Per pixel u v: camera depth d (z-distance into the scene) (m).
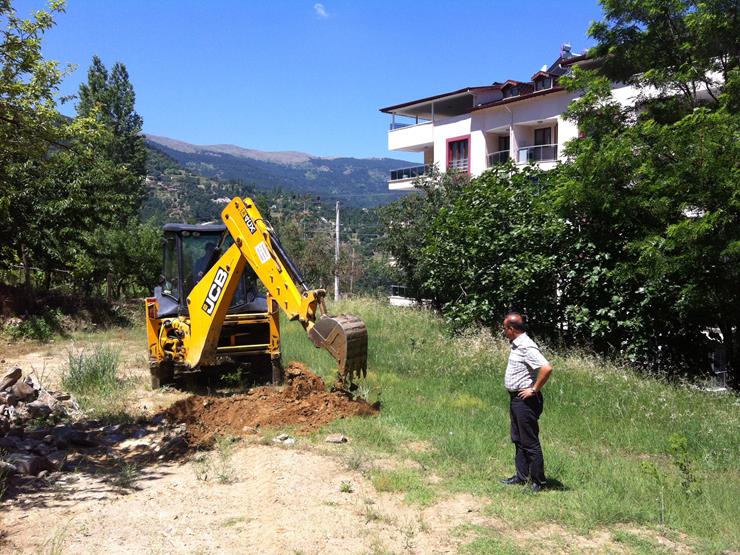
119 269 28.67
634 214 12.40
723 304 11.70
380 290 31.47
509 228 14.66
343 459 6.88
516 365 6.09
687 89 13.57
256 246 8.86
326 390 9.45
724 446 7.74
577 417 8.79
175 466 6.77
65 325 17.50
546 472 6.52
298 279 8.57
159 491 5.98
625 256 12.73
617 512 5.45
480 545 4.84
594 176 12.35
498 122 31.11
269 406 8.59
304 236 41.44
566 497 5.83
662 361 12.71
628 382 10.36
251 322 10.48
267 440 7.49
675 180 11.20
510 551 4.74
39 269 21.72
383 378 10.96
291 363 10.74
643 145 12.05
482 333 13.49
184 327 10.04
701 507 5.69
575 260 13.52
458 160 33.91
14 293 17.81
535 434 6.05
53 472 6.40
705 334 13.27
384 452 7.18
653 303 12.32
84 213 20.02
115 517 5.31
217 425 8.20
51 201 18.97
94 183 20.03
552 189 14.12
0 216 17.66
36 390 9.12
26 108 9.44
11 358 13.83
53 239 19.56
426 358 12.27
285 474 6.39
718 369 12.99
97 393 10.02
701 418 8.70
